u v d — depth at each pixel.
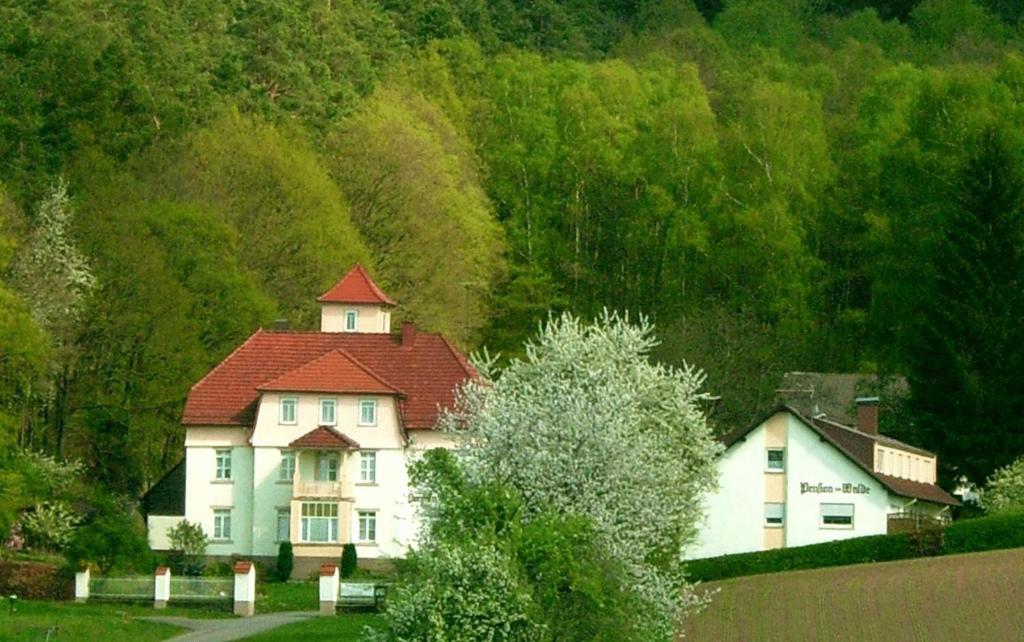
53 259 108.75
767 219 145.88
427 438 111.12
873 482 100.62
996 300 118.81
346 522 110.06
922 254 130.00
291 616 87.75
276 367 114.62
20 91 135.50
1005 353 117.75
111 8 154.88
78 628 77.62
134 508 111.19
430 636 51.81
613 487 63.28
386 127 144.25
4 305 89.44
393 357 115.19
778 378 128.38
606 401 65.00
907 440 122.38
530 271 153.50
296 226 129.25
